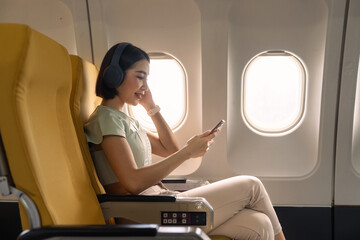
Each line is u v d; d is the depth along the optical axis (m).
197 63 1.83
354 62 1.73
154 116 1.68
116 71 1.26
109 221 1.20
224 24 1.73
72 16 1.76
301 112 1.89
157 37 1.81
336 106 1.82
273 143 1.93
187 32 1.79
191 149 1.21
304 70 1.82
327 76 1.78
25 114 0.79
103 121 1.22
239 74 1.83
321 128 1.86
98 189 1.19
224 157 1.91
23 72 0.77
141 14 1.78
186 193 1.29
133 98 1.35
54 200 0.88
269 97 1.89
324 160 1.90
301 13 1.73
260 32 1.77
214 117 1.85
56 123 1.01
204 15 1.72
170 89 1.90
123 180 1.15
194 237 0.71
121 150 1.17
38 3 1.78
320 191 1.94
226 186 1.29
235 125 1.91
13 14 1.81
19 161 0.79
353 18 1.67
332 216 1.96
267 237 1.23
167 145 1.67
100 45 1.78
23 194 0.81
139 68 1.32
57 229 0.73
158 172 1.16
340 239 1.95
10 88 0.76
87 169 1.19
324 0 1.68
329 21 1.69
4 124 0.77
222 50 1.76
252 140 1.94
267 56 1.82
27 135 0.79
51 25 1.82
